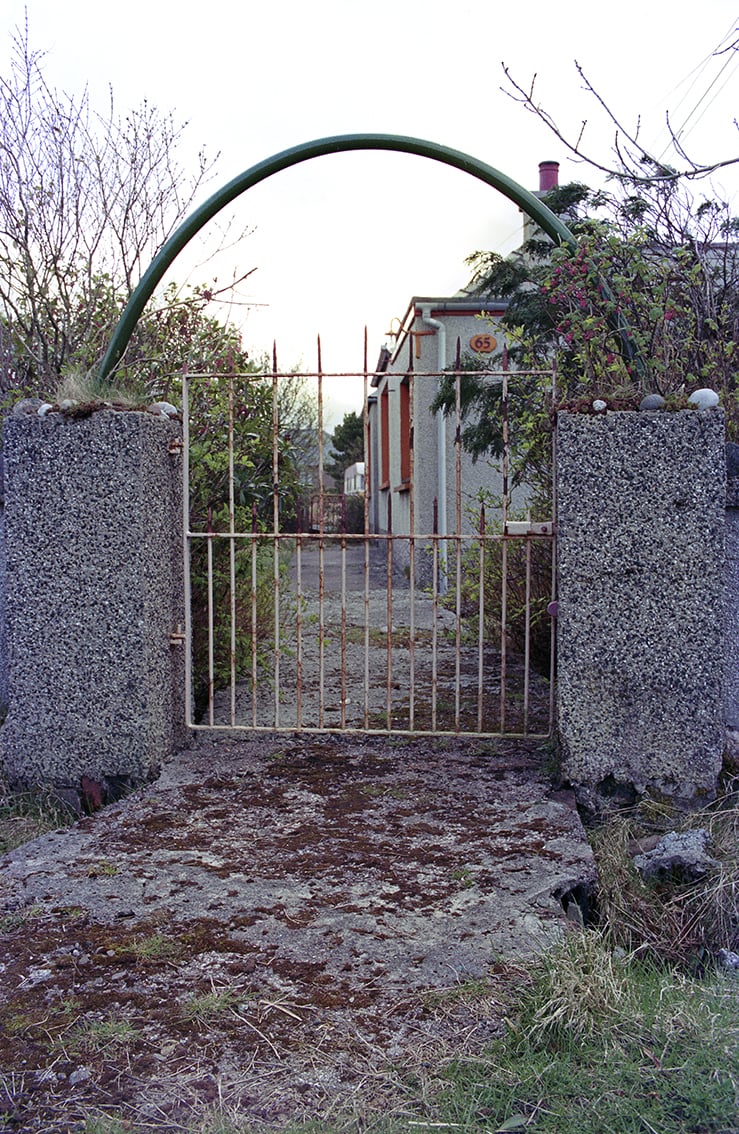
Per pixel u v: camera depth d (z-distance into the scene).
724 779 4.20
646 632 4.02
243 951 2.70
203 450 5.41
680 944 3.29
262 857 3.40
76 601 4.37
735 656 4.47
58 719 4.39
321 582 4.75
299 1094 2.10
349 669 7.09
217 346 6.46
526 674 4.67
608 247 4.68
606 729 4.05
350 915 2.92
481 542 4.69
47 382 6.07
